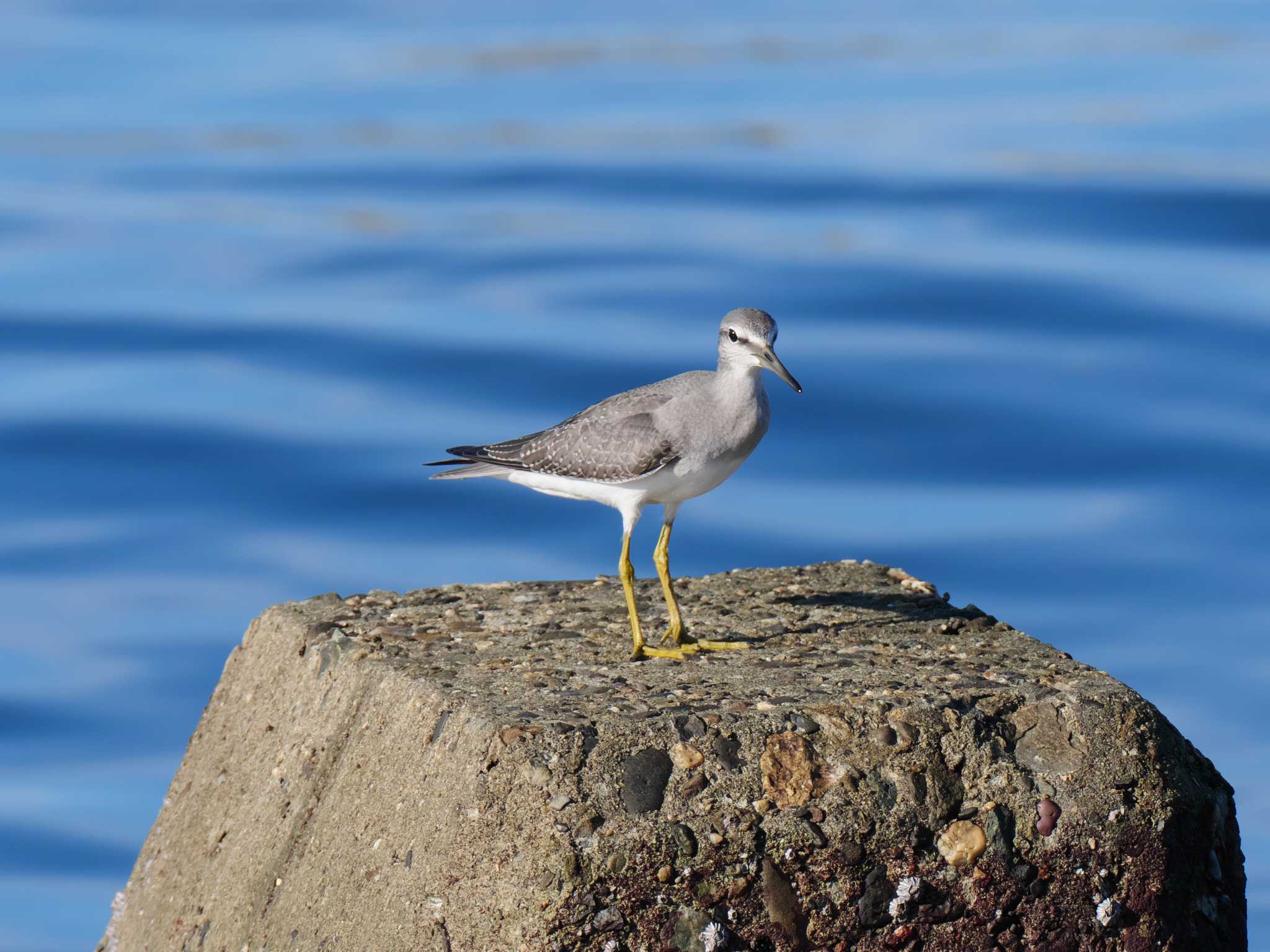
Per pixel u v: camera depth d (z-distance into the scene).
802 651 14.00
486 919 11.09
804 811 11.52
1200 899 12.30
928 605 15.59
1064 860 11.85
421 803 11.88
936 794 11.77
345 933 11.93
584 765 11.41
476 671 13.17
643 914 11.20
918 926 11.70
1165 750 12.27
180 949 13.77
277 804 13.55
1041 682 12.69
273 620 15.21
